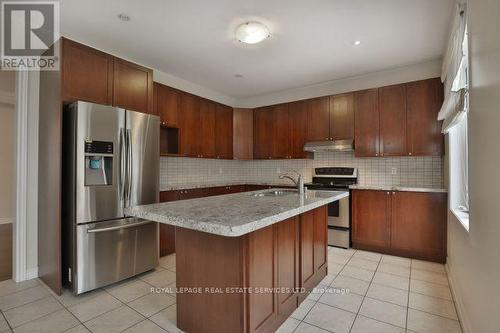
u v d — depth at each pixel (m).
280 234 1.90
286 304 1.97
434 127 3.26
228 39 2.81
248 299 1.56
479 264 1.43
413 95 3.39
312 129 4.23
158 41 2.86
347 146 3.81
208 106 4.30
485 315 1.33
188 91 4.20
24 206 2.64
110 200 2.50
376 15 2.36
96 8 2.24
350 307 2.13
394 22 2.48
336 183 4.16
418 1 2.16
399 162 3.74
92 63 2.51
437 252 3.09
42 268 2.63
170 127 3.74
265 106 4.74
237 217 1.39
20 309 2.11
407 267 2.97
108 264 2.48
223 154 4.58
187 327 1.80
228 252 1.60
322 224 2.66
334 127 4.01
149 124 2.85
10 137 5.08
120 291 2.43
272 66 3.57
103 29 2.60
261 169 5.09
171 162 4.01
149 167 2.84
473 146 1.52
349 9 2.27
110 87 2.64
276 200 2.06
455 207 2.65
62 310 2.10
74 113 2.32
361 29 2.60
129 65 2.81
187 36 2.74
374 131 3.65
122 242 2.59
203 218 1.37
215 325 1.66
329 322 1.93
